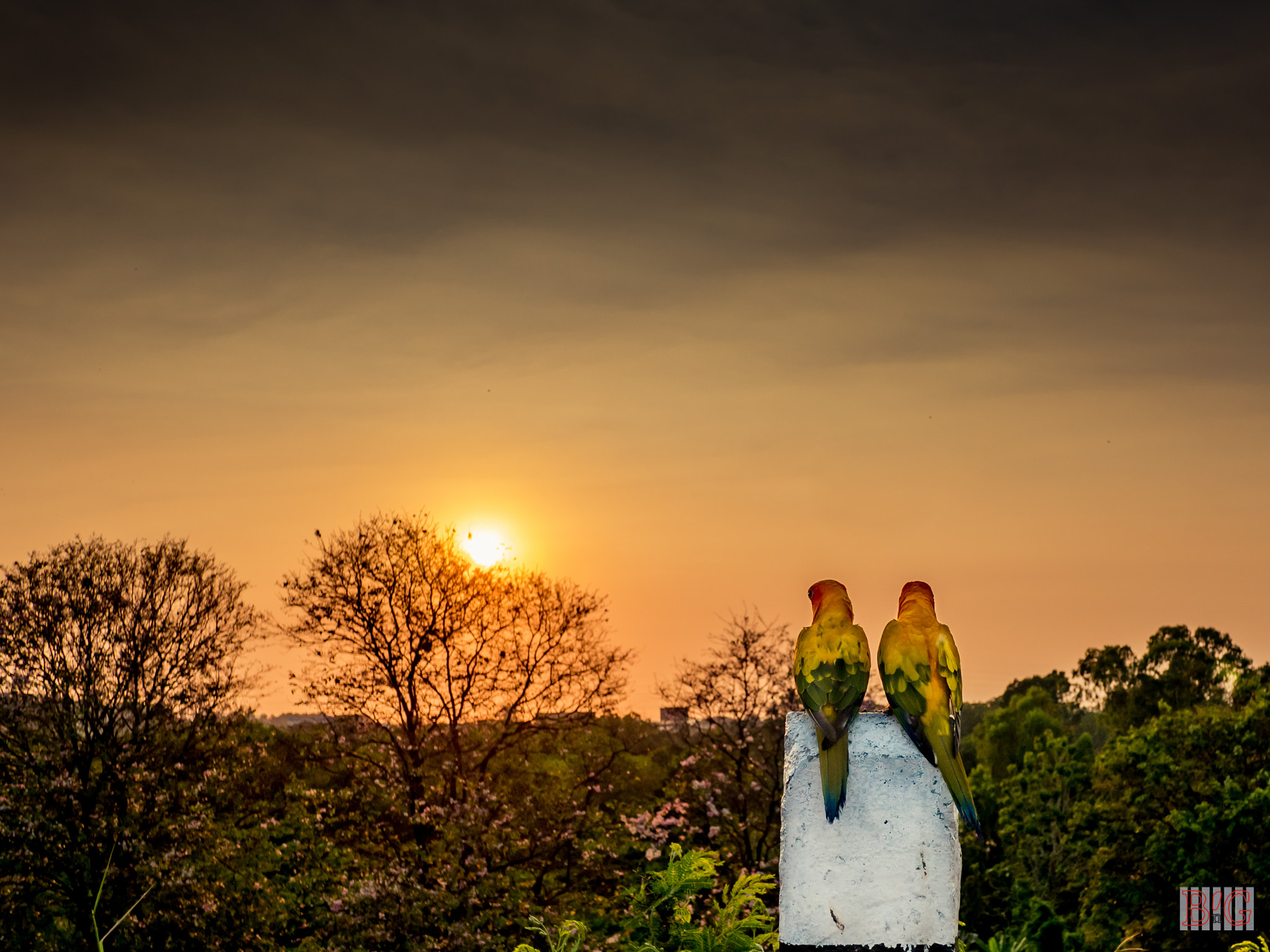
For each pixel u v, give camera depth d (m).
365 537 25.41
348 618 24.92
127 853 21.48
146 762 23.19
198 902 21.47
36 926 21.95
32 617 23.12
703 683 25.98
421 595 25.31
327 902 22.25
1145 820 35.62
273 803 24.61
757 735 25.75
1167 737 37.66
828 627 3.33
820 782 3.16
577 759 25.92
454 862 22.80
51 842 21.36
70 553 23.70
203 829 22.52
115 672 23.34
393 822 24.25
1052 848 41.44
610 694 25.44
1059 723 75.25
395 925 21.23
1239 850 32.56
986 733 78.81
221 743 24.06
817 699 3.17
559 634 25.38
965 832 41.78
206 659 23.91
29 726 23.05
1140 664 76.75
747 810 25.06
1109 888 34.84
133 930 21.17
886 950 3.09
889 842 3.11
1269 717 36.62
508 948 21.83
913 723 3.15
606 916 22.27
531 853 23.94
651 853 23.75
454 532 25.66
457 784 24.84
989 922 38.66
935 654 3.25
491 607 25.39
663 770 26.86
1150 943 33.88
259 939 21.67
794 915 3.13
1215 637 74.50
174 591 24.17
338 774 24.91
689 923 3.98
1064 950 19.12
